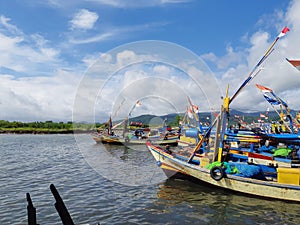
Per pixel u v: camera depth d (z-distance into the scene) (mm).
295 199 10812
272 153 13977
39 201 12125
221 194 12391
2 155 29062
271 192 11234
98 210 10828
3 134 87062
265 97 20484
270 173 12711
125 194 12945
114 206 11273
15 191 13898
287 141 12852
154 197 12375
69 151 32625
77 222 9656
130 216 10148
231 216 9938
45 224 9516
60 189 14141
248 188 11734
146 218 9938
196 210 10602
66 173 18469
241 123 22625
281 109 21312
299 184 10828
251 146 13820
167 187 13891
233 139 14438
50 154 29797
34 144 43562
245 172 11984
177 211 10555
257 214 10047
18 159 25781
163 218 9914
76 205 11453
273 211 10273
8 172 19062
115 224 9430
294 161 12289
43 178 16953
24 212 10781
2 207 11375
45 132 89312
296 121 23047
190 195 12445
